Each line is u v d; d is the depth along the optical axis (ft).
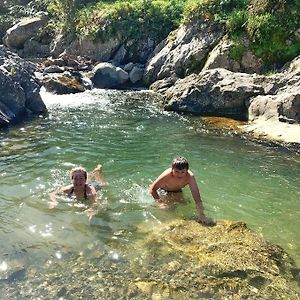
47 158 31.65
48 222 22.12
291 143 37.63
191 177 24.22
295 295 17.12
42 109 47.60
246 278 18.02
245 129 41.98
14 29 91.91
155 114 47.55
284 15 57.00
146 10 78.23
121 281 17.54
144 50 75.61
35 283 17.24
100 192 25.66
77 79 63.52
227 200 25.58
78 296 16.60
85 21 85.10
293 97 42.11
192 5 67.10
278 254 19.77
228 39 59.00
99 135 38.42
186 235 20.89
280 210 24.64
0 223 21.89
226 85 48.32
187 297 16.81
